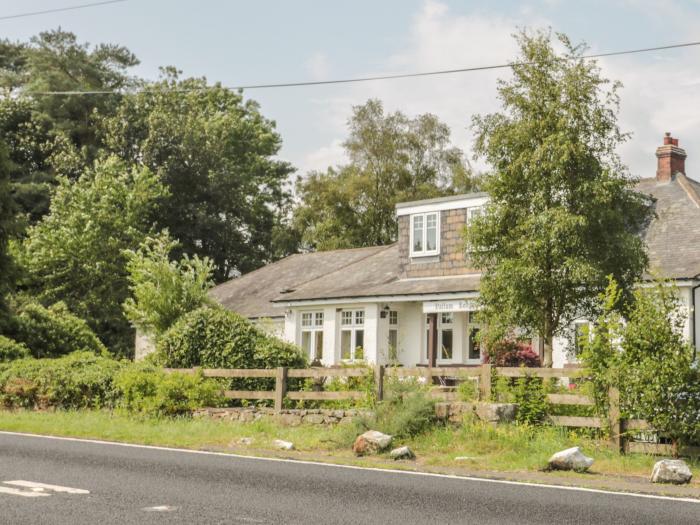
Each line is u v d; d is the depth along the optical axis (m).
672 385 12.05
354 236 52.28
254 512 7.46
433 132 53.56
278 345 18.95
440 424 14.02
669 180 29.45
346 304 32.06
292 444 13.34
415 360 30.94
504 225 18.81
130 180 49.41
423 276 31.53
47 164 55.03
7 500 7.75
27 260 44.81
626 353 12.66
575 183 18.09
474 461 11.86
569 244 17.58
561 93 18.39
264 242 58.94
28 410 18.66
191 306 31.75
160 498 8.08
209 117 57.81
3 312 27.84
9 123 54.97
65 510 7.32
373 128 53.38
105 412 17.61
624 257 17.88
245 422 16.11
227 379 18.23
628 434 12.42
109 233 46.72
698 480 10.55
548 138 17.92
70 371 18.89
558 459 11.22
